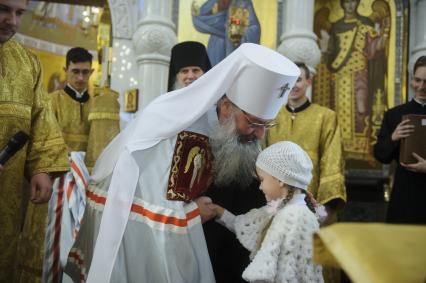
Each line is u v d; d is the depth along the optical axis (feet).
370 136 17.52
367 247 1.75
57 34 36.32
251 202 6.68
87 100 13.70
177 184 5.64
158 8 16.05
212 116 6.29
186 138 5.82
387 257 1.72
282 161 5.49
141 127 5.54
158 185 5.53
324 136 10.35
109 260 5.00
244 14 17.26
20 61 6.47
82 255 6.24
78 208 10.18
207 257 5.65
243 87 5.75
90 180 6.48
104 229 5.10
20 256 9.88
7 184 6.24
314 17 18.52
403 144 9.19
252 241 5.85
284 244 5.16
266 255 5.13
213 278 5.66
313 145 10.31
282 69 5.72
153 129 5.48
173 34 16.11
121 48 16.60
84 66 13.53
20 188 6.41
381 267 1.69
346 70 18.01
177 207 5.52
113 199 5.20
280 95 5.84
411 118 9.09
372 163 17.37
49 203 10.18
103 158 6.34
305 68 10.66
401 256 1.73
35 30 35.01
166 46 15.81
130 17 16.61
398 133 9.20
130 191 5.25
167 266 5.27
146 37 15.65
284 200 5.55
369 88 17.75
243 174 6.54
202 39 17.17
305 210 5.34
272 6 17.20
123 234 5.25
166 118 5.53
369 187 16.71
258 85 5.66
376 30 17.81
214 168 6.26
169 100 5.68
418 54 16.74
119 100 16.39
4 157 5.47
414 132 9.05
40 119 6.70
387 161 10.12
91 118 12.47
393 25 17.61
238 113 5.96
